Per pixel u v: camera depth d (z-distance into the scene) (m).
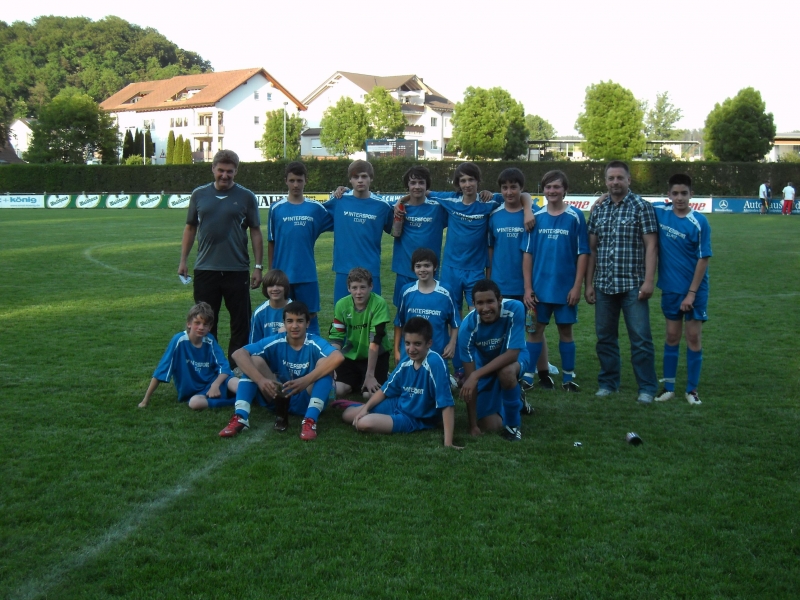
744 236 23.05
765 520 3.81
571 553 3.44
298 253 6.67
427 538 3.56
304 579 3.18
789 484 4.29
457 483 4.25
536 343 6.46
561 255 6.34
